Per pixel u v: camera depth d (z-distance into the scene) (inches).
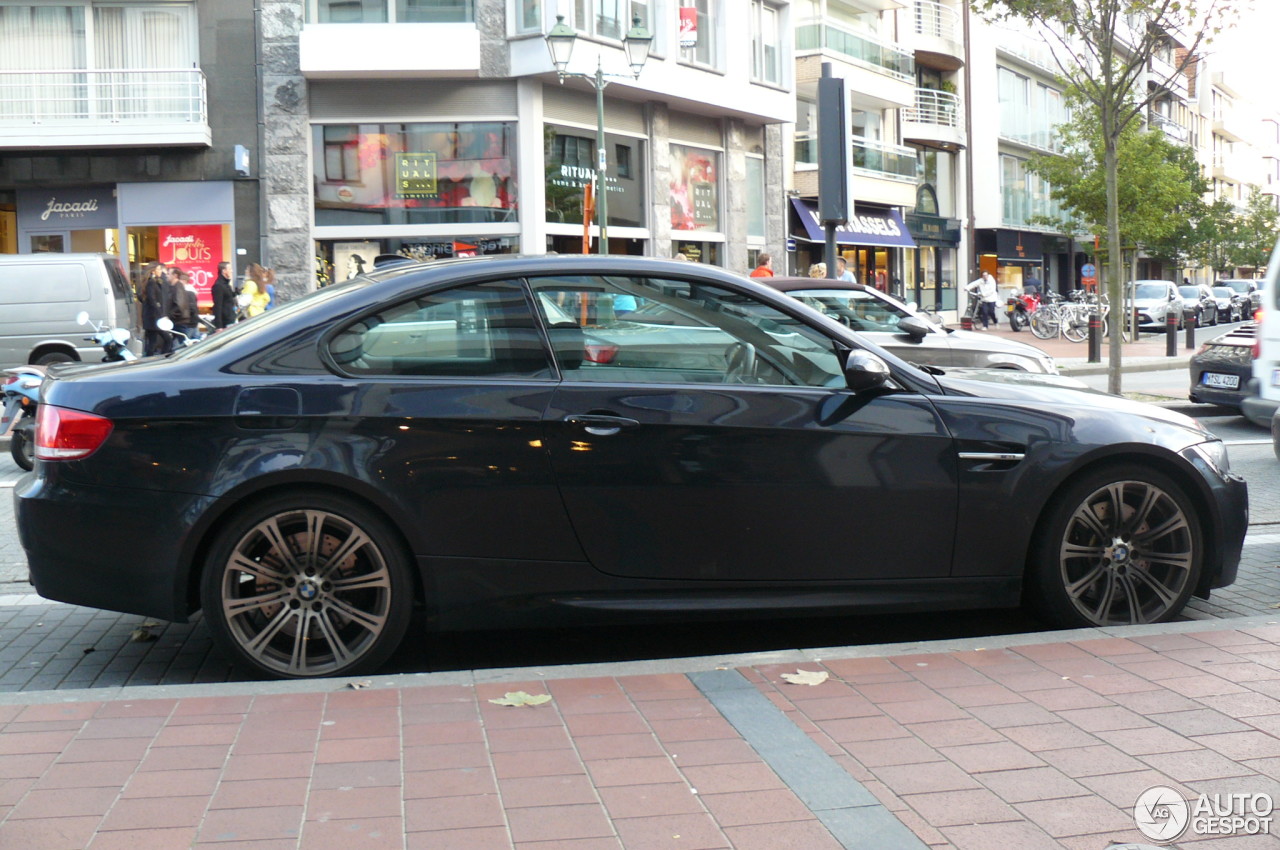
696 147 1123.3
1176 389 730.8
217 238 923.4
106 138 898.1
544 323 187.3
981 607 195.3
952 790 128.4
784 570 188.5
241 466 175.5
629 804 125.7
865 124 1557.6
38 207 935.0
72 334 693.3
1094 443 195.5
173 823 122.5
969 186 1859.0
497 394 182.4
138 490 176.1
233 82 914.1
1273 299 438.3
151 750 141.6
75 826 122.0
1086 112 1323.8
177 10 916.0
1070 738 142.0
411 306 185.5
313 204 925.8
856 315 431.5
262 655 178.1
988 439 192.7
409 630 215.9
